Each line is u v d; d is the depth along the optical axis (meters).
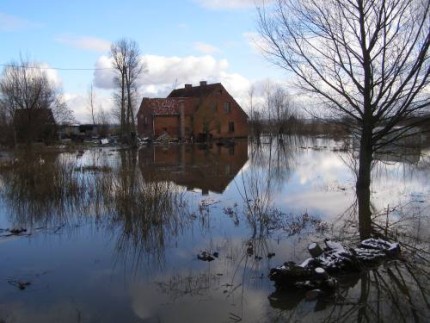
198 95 64.50
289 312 6.78
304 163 27.52
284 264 7.87
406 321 6.44
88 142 54.50
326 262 8.02
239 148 44.59
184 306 7.07
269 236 10.65
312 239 10.28
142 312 6.93
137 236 11.05
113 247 10.34
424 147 24.05
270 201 14.55
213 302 7.17
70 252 10.09
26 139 38.12
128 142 50.59
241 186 18.56
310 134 64.69
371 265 8.38
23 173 18.52
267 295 7.37
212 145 50.34
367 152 14.44
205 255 9.27
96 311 7.02
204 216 12.69
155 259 9.36
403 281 7.74
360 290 7.46
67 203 15.17
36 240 11.11
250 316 6.70
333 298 7.19
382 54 12.91
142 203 12.46
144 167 26.12
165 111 61.41
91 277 8.48
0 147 39.41
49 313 6.99
